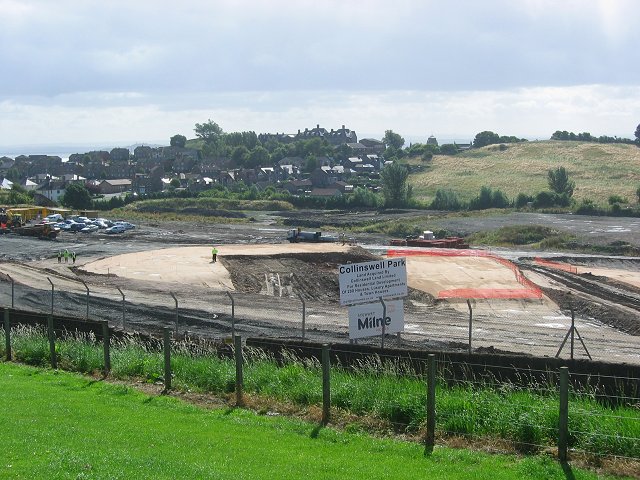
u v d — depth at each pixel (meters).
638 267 70.06
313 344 20.69
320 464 11.52
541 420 12.70
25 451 12.10
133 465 11.28
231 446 12.52
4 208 112.31
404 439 13.16
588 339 33.34
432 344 29.55
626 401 15.23
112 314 36.72
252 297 43.75
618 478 10.93
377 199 141.38
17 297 42.03
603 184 160.12
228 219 118.75
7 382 18.20
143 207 136.62
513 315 40.91
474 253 72.12
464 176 188.62
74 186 139.12
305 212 134.50
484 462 11.64
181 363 18.70
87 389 17.36
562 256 75.00
